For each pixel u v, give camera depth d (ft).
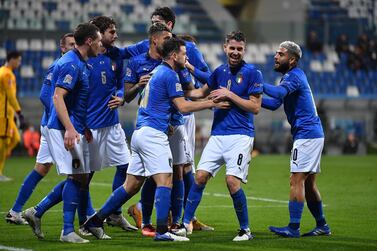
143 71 104.27
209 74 102.89
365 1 431.84
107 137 104.94
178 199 104.01
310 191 100.48
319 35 399.65
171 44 94.02
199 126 334.65
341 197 155.33
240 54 95.40
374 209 133.18
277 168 244.63
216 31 420.36
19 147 304.91
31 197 147.74
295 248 87.66
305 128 97.86
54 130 92.02
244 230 94.89
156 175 92.94
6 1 388.78
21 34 362.53
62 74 90.17
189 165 109.81
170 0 426.51
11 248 86.53
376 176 212.84
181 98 93.20
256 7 446.60
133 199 148.15
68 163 91.66
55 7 398.42
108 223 106.01
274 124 346.13
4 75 171.63
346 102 350.84
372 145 352.28
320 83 378.94
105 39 104.12
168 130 98.63
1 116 176.45
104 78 103.55
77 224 109.91
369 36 411.13
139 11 415.03
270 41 392.27
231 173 94.63
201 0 433.48
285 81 97.71
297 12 426.10
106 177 203.82
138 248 86.84
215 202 144.56
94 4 406.62
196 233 102.99
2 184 172.96
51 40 363.97
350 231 104.58
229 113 95.55
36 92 336.90
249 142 95.61
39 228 94.84
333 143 348.79
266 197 154.71
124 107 321.52
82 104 92.73
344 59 389.60
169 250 85.35
